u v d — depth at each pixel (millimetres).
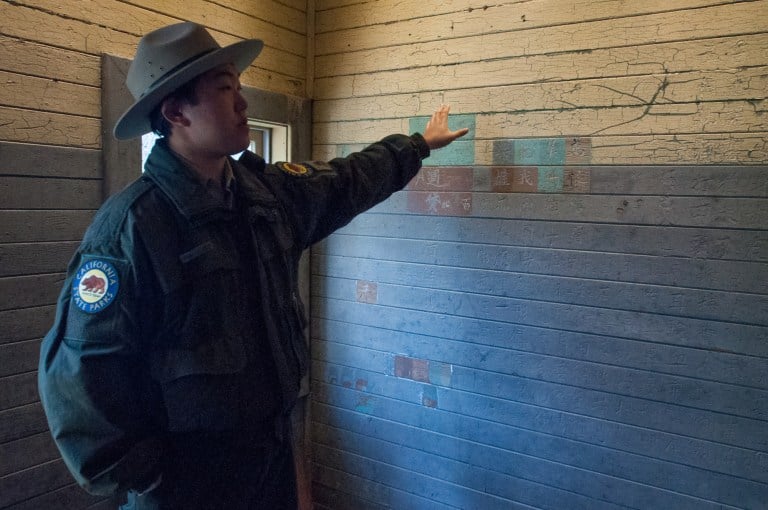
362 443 2682
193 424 1131
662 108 1908
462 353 2371
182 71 1119
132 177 1979
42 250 1771
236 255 1210
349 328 2688
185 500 1170
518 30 2152
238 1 2359
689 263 1905
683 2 1848
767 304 1800
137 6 1991
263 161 1438
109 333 1051
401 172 1749
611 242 2029
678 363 1943
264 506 1315
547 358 2182
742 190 1811
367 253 2602
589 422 2113
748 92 1777
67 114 1812
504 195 2227
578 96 2051
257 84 2471
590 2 2002
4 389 1710
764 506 1838
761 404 1825
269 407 1223
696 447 1931
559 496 2189
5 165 1668
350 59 2594
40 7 1720
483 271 2297
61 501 1863
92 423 1043
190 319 1122
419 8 2379
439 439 2457
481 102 2252
